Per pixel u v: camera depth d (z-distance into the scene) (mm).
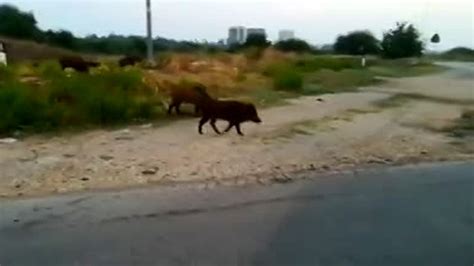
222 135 11898
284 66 31062
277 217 6555
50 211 6711
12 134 11828
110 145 10734
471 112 16141
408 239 5852
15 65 22578
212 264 5184
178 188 7766
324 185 7996
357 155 9984
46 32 60500
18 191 7543
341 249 5562
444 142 11398
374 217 6570
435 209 6891
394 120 14609
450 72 47594
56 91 14039
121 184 7945
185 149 10344
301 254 5422
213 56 34250
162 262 5230
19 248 5574
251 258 5328
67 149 10320
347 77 33219
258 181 8164
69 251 5496
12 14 61875
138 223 6309
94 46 58312
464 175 8656
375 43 92312
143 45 58594
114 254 5426
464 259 5332
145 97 15625
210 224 6289
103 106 13516
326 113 15734
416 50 87375
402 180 8328
